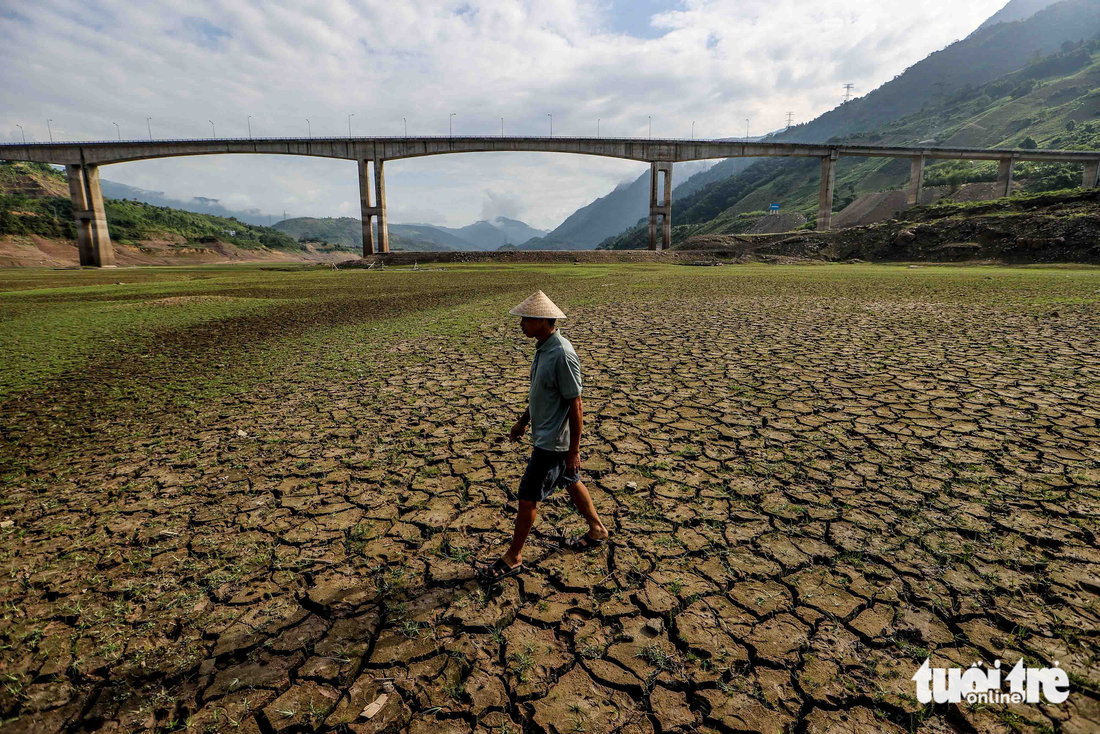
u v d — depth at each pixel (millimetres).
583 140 95438
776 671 2717
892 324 13273
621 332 13234
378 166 95312
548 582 3504
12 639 3188
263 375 9961
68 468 5801
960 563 3518
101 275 60156
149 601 3477
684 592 3334
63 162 88875
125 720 2625
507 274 48906
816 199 179125
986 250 56250
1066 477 4637
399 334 14289
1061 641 2820
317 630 3146
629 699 2598
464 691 2682
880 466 4984
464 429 6402
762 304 18531
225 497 4922
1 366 11414
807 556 3654
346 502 4711
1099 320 12930
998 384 7543
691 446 5637
